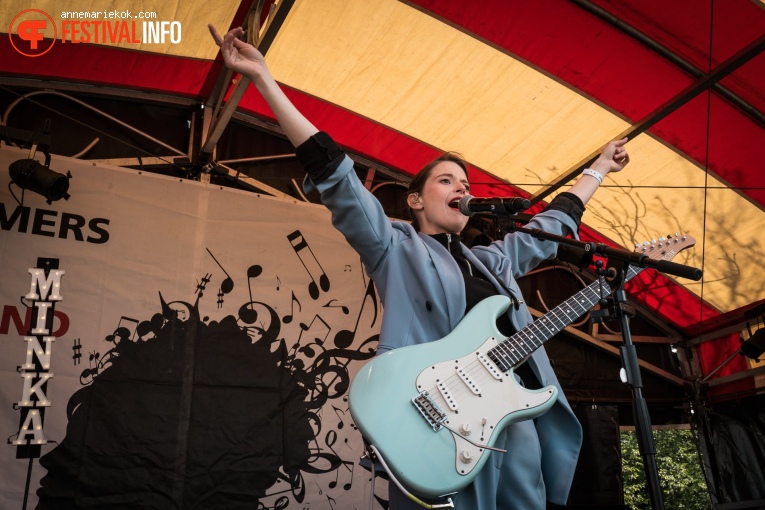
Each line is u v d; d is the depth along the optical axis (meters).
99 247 4.07
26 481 3.57
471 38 4.03
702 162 4.54
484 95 4.44
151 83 4.45
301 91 4.59
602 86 4.20
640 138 4.48
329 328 4.55
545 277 5.62
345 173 1.81
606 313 1.95
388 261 1.92
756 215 4.80
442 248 1.97
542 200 5.25
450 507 1.65
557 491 1.87
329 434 4.34
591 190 2.43
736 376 5.34
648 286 5.60
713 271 5.24
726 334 5.54
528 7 3.78
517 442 1.82
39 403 3.70
